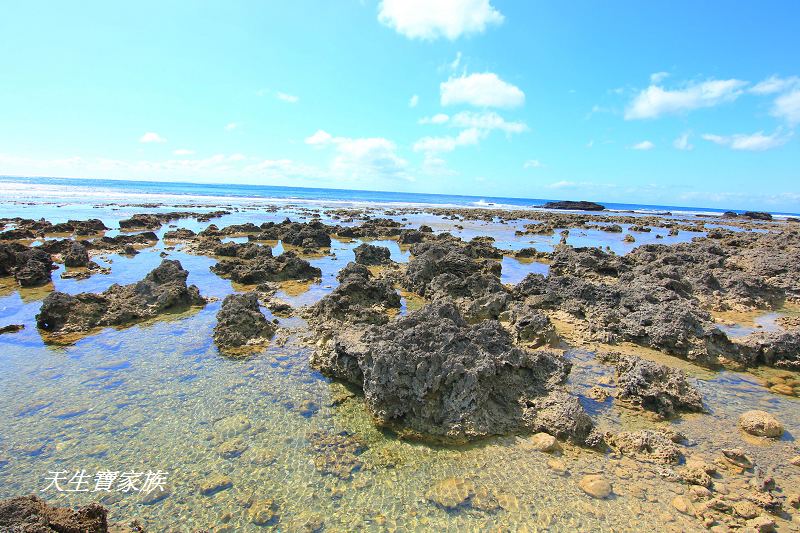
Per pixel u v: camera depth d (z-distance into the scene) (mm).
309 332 17219
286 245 40781
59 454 9562
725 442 10781
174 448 9891
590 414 11938
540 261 35594
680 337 16297
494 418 11125
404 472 9359
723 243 44906
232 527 7797
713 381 14281
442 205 127875
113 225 47969
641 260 32594
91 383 12695
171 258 31438
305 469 9352
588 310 20219
